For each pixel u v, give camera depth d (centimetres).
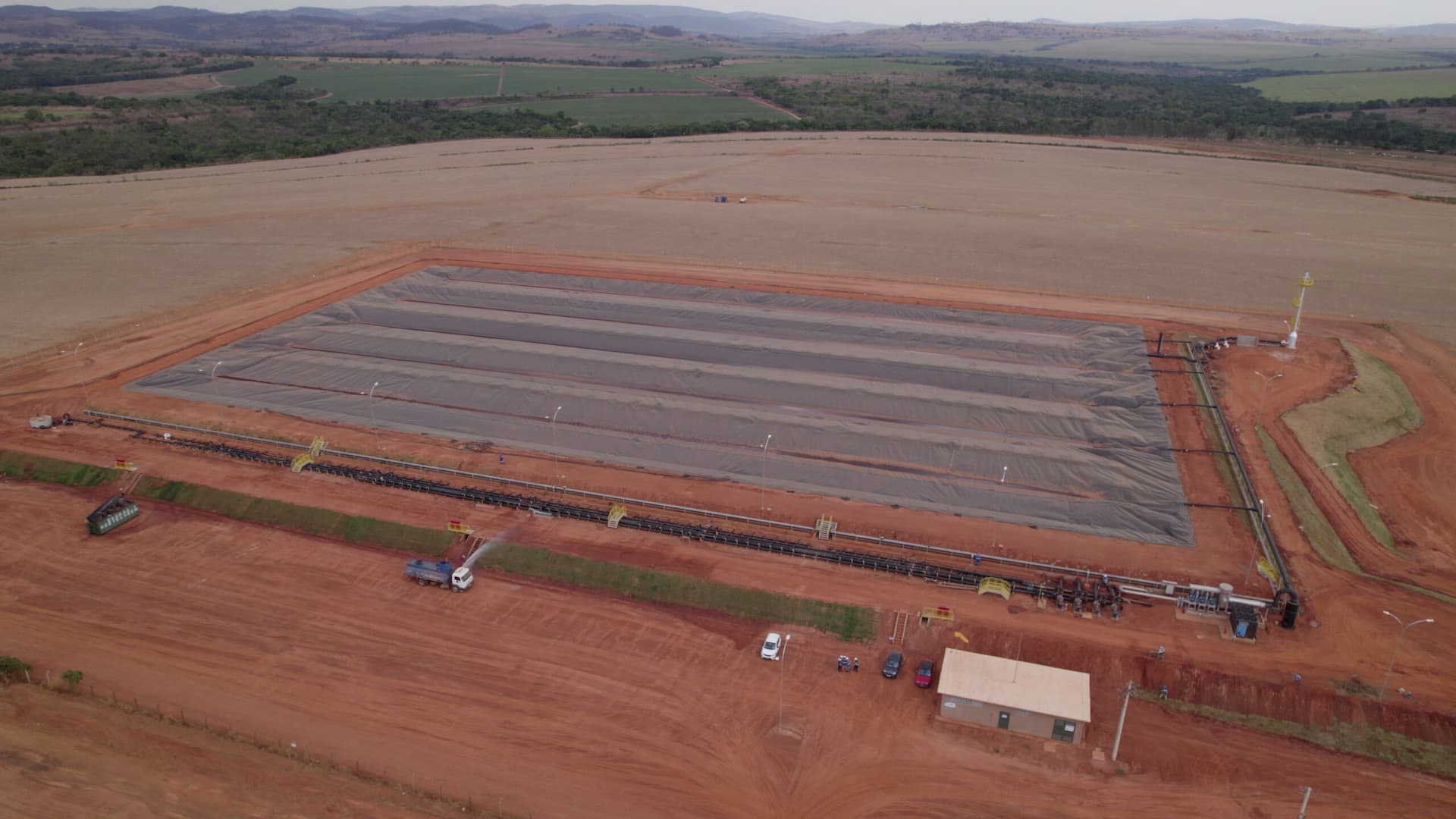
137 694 4334
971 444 6512
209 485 6209
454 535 5634
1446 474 6316
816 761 4006
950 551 5397
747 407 7200
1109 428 6750
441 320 9231
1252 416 6912
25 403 7419
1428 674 4328
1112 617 4803
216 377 7906
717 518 5816
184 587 5194
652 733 4156
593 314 9488
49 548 5566
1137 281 10181
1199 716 4253
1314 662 4431
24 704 4197
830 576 5203
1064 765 3988
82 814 3562
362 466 6488
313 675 4494
